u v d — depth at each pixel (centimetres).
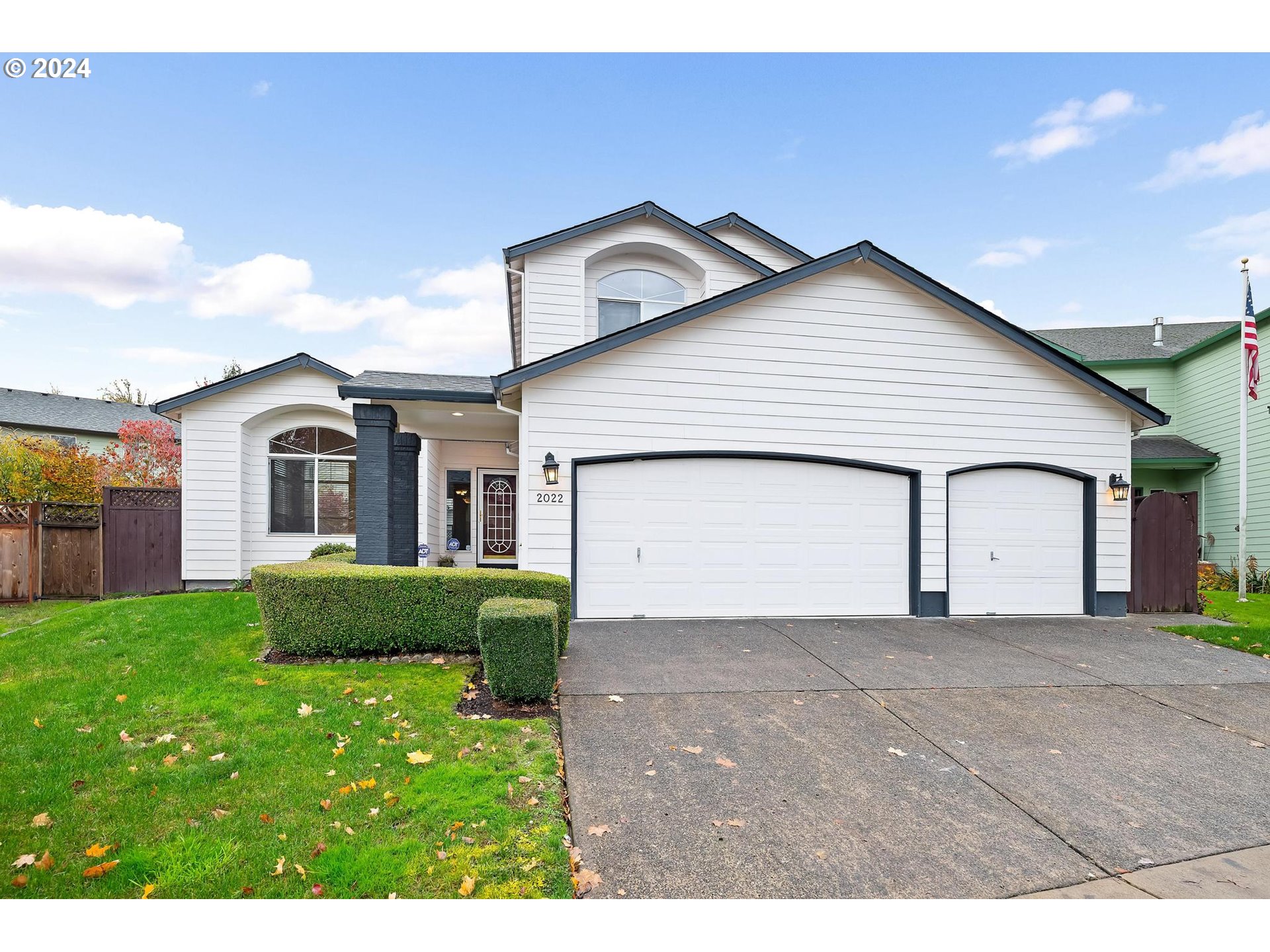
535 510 797
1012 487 899
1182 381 1591
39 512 1054
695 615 824
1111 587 906
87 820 294
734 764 380
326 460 1161
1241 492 1120
